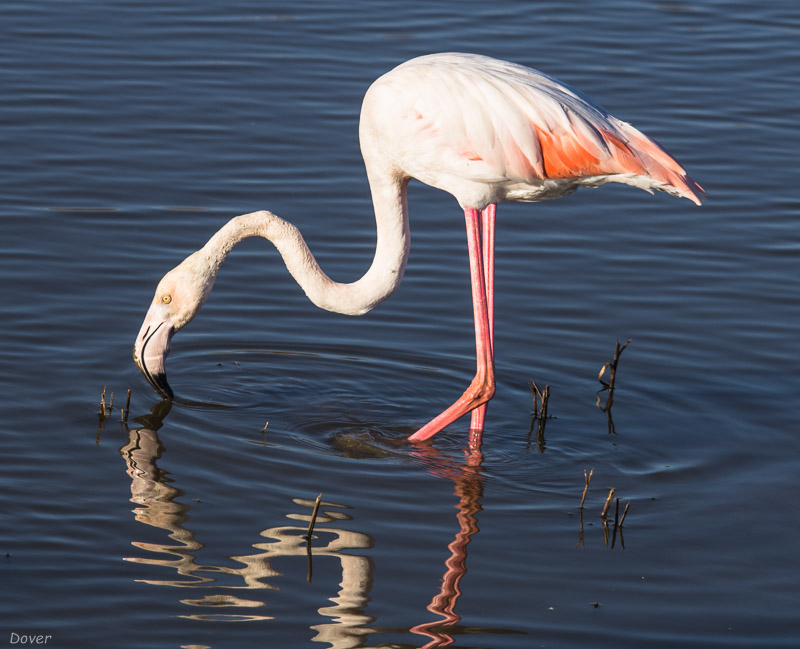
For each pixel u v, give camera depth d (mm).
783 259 14523
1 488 9648
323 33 20688
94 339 12219
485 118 10234
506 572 8844
